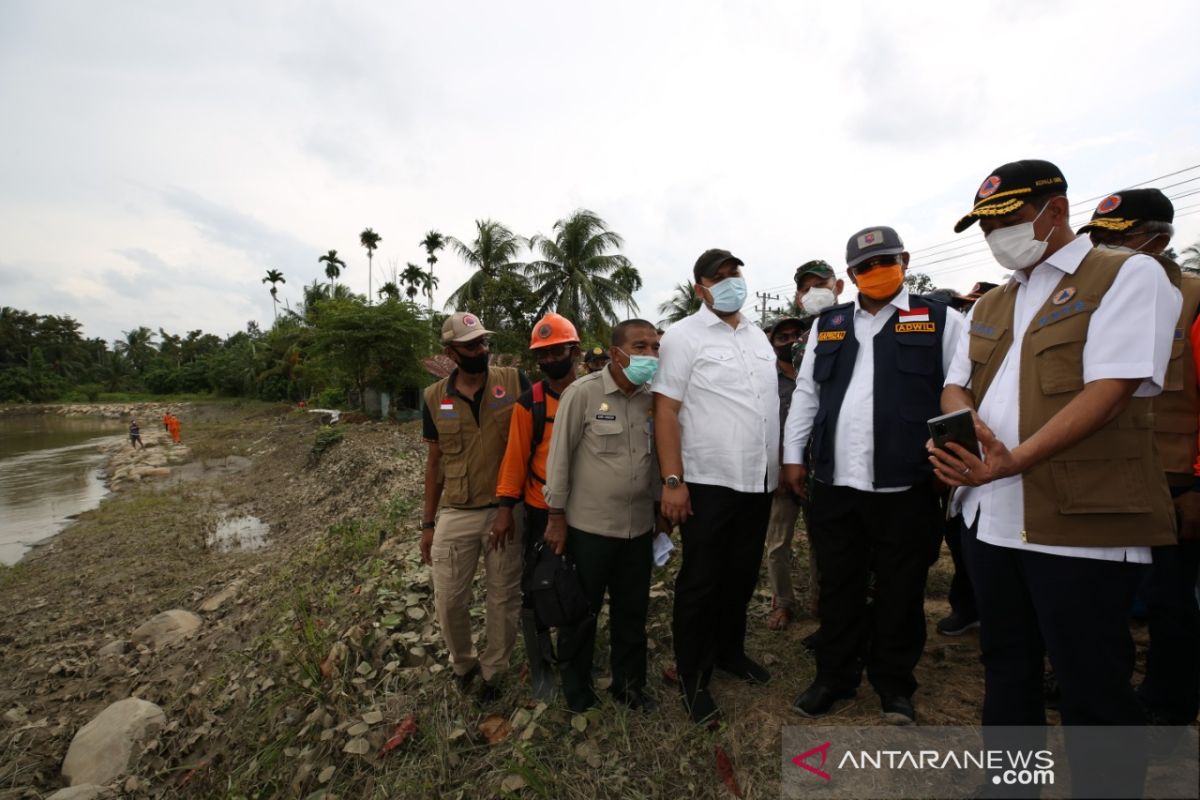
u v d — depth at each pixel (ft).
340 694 10.87
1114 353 4.97
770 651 10.33
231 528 38.27
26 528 43.93
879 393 7.84
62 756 14.01
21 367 229.86
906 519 7.77
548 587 8.62
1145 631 10.15
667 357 8.71
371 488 36.17
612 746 8.32
